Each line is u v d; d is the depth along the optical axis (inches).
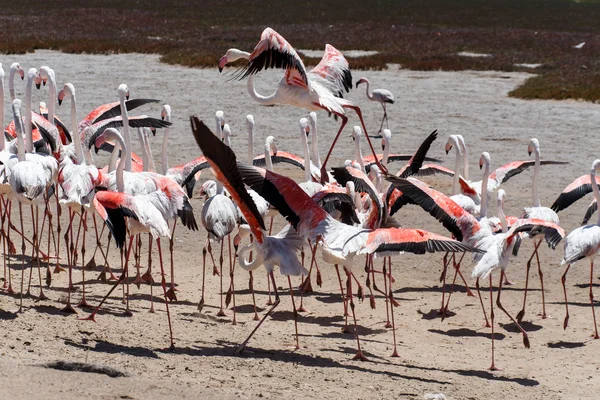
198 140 301.1
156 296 441.4
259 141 906.7
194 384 286.2
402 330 413.4
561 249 562.6
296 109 1140.5
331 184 462.9
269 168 503.2
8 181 399.2
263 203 431.5
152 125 503.2
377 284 492.7
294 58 407.2
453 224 395.2
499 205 434.9
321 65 466.3
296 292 473.1
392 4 3521.2
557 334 410.9
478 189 528.7
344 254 336.5
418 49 1914.4
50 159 410.0
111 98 1150.3
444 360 368.5
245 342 345.7
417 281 501.7
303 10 3110.2
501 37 2196.1
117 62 1574.8
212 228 394.9
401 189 407.2
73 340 331.3
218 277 493.4
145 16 2596.0
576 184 506.9
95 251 485.4
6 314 359.3
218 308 430.3
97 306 401.7
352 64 1590.8
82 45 1748.3
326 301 458.3
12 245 500.1
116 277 473.7
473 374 349.4
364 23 2583.7
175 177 492.7
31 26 2138.3
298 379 313.6
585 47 1999.3
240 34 2117.4
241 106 1144.8
